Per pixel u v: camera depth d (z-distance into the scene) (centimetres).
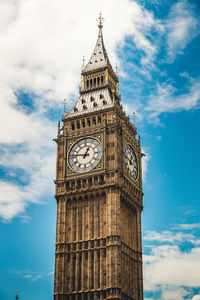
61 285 11119
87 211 11638
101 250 11156
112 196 11438
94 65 13688
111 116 12312
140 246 12056
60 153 12388
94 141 12112
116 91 13750
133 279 11575
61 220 11675
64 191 11881
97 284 10938
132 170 12438
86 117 12531
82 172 11888
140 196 12569
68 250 11450
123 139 12238
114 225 11175
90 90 13350
